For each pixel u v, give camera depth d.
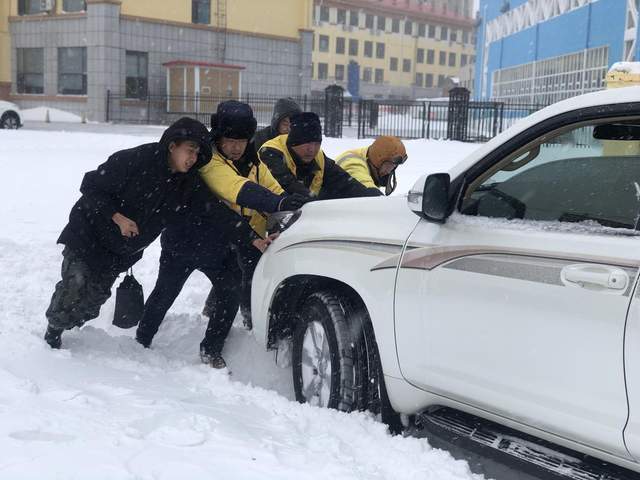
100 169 4.49
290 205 4.46
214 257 4.88
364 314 3.92
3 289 6.58
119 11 39.78
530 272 3.01
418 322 3.46
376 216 3.80
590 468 2.95
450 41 89.00
